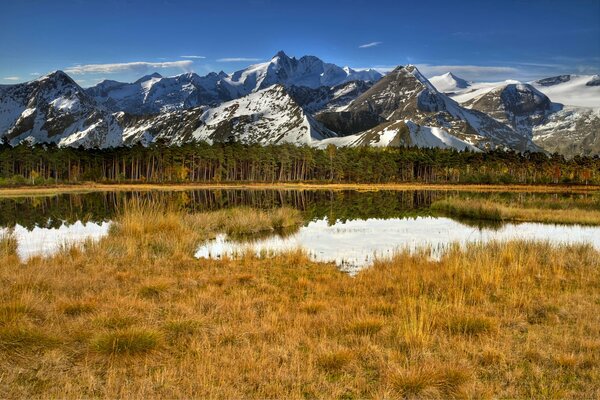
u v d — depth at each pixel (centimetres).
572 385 661
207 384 625
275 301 1120
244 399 602
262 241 2370
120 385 631
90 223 3191
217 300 1076
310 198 6838
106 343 726
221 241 2344
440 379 658
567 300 1121
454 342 813
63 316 898
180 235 2084
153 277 1324
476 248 1834
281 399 599
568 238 2698
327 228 2978
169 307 1008
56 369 675
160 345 762
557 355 751
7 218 3538
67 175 12706
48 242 2181
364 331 862
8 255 1600
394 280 1371
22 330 749
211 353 740
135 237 1970
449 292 1168
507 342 816
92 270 1379
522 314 1009
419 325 852
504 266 1529
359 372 696
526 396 628
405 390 637
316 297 1174
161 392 610
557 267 1550
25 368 675
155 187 9969
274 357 734
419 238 2562
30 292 989
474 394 625
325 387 644
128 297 1067
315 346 792
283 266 1636
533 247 1886
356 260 1858
